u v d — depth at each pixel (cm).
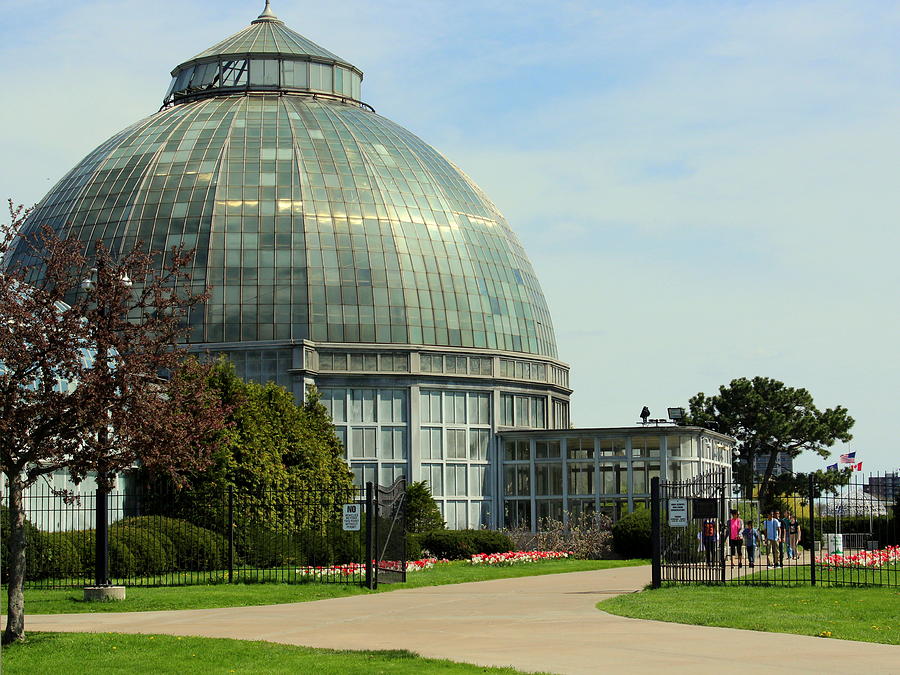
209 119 9144
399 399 8388
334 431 7869
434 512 7688
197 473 5803
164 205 8488
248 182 8575
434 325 8550
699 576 4625
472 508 8562
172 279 8194
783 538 5544
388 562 4866
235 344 8000
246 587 4281
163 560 4931
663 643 2655
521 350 9044
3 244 3141
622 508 8369
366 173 8831
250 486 6000
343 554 5784
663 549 5931
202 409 3419
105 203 8619
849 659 2412
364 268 8444
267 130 8988
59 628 3150
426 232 8788
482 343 8738
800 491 10831
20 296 3084
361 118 9456
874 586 3991
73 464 3145
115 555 4716
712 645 2617
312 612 3522
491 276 9012
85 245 8438
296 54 9706
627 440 8419
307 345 8025
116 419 3094
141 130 9206
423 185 9038
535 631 2914
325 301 8288
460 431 8575
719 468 9081
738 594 3728
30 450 3044
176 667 2416
